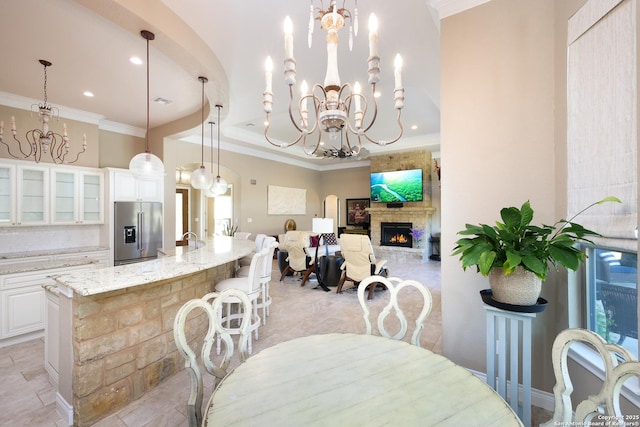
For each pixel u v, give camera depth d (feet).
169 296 8.00
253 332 10.26
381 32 8.61
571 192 5.83
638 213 4.22
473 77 7.40
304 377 4.05
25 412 6.61
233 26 8.48
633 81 4.37
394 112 18.54
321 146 26.68
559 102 6.32
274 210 29.37
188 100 13.37
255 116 16.20
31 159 12.92
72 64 10.02
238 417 3.19
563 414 3.50
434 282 18.85
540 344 6.66
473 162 7.38
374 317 12.48
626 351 2.95
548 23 6.59
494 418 3.18
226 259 8.85
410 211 27.40
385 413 3.25
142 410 6.63
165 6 7.56
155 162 9.68
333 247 20.33
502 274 5.43
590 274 5.85
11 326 9.89
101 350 6.42
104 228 15.02
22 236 12.97
